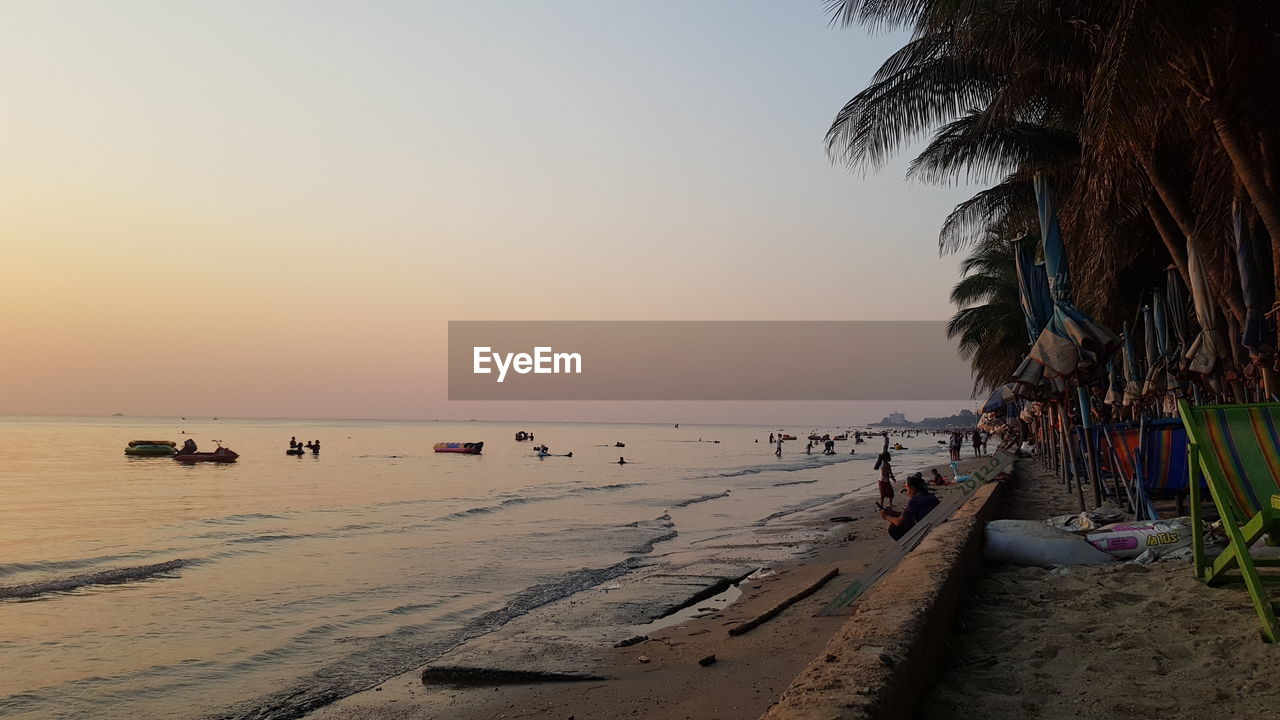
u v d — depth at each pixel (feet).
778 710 8.73
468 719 18.52
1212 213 38.04
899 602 13.57
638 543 53.06
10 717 20.66
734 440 470.80
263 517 73.26
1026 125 47.29
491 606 33.40
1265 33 26.96
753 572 38.06
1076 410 57.57
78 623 31.24
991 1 35.91
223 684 23.27
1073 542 21.49
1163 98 31.40
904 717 10.19
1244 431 15.15
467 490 108.17
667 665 21.18
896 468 163.12
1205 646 12.71
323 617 31.94
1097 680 11.94
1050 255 31.78
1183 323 42.98
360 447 282.97
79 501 90.89
